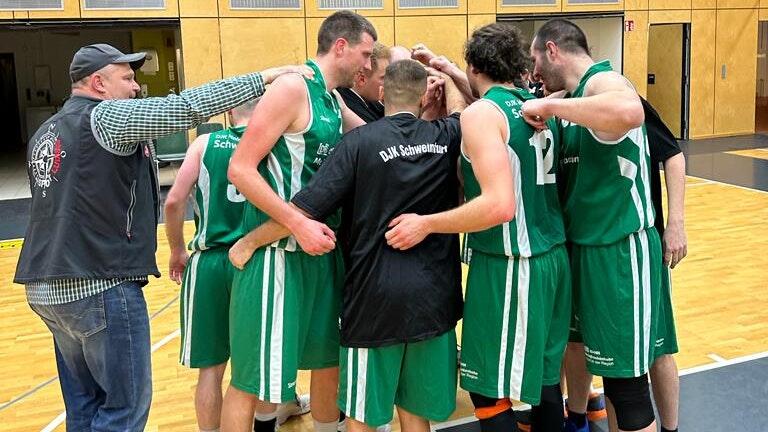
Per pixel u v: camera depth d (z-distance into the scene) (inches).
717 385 134.7
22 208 358.0
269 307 91.0
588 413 125.0
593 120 83.9
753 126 570.6
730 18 547.2
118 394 92.7
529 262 89.7
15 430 127.6
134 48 512.7
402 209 86.5
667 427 108.1
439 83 109.7
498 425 94.1
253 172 86.0
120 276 91.2
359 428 92.1
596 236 93.3
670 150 102.0
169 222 111.1
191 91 90.3
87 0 418.0
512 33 90.8
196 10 435.8
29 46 649.6
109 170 89.3
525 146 88.7
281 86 86.1
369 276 87.3
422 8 472.1
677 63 548.1
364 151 86.2
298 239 86.5
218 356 107.4
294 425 125.4
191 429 125.5
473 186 89.4
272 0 448.1
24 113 660.1
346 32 91.7
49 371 156.4
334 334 99.0
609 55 532.4
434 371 90.9
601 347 94.5
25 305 205.3
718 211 300.0
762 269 215.2
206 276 105.5
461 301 94.8
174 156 402.9
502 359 91.6
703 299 188.2
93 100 93.8
